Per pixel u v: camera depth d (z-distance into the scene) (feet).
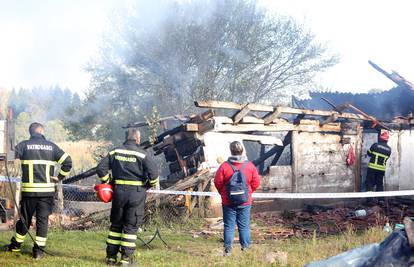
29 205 21.52
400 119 49.78
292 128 42.11
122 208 20.68
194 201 35.65
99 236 28.71
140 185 20.72
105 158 20.77
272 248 25.11
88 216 32.86
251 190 24.11
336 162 45.16
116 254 20.90
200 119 37.45
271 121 40.06
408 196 48.70
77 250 23.93
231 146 24.08
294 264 20.24
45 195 21.52
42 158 21.62
